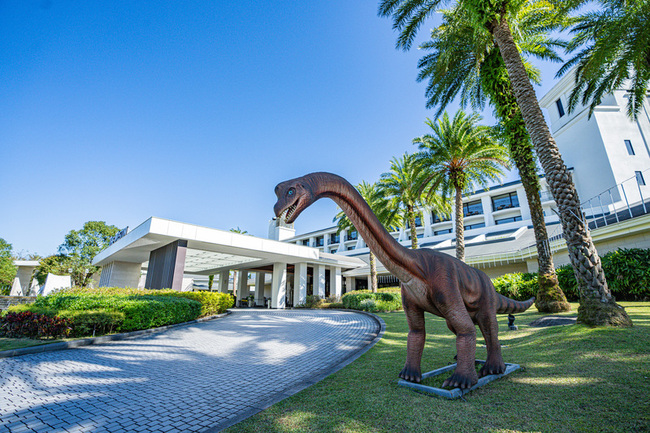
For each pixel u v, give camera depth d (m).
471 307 4.51
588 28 11.22
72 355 7.61
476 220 39.28
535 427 2.94
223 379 5.74
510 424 3.04
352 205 3.82
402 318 13.99
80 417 4.05
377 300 18.88
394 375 4.97
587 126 30.45
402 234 45.50
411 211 21.39
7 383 5.45
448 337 8.47
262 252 22.64
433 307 4.22
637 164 28.88
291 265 31.88
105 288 15.84
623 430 2.75
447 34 12.62
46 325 8.91
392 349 7.23
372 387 4.43
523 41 13.05
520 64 9.48
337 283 29.83
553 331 7.02
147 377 5.90
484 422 3.12
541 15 11.68
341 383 4.74
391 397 3.95
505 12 9.95
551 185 8.20
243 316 17.08
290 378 5.76
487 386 4.10
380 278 34.75
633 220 13.10
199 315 15.00
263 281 34.22
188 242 19.50
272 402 4.19
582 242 7.27
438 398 3.81
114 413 4.18
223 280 33.12
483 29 10.11
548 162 8.34
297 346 8.86
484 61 12.74
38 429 3.72
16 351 7.52
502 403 3.53
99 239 45.53
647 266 11.62
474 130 16.33
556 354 5.27
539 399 3.56
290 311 20.77
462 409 3.45
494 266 23.73
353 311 19.05
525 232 27.47
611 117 30.02
